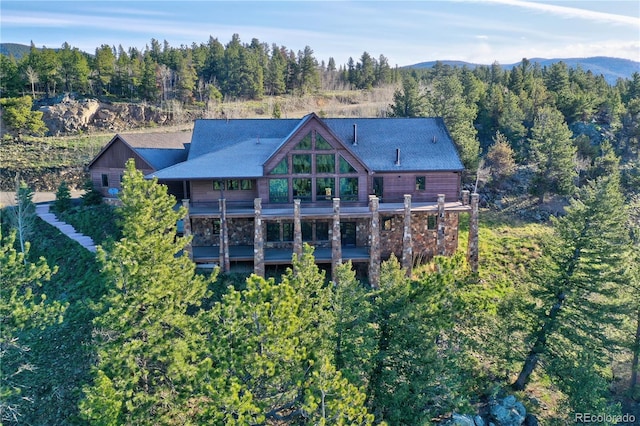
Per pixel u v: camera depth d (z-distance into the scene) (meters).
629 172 55.09
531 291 26.45
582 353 22.91
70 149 64.75
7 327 17.22
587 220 24.69
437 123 37.91
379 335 19.12
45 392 21.78
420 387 17.81
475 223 32.97
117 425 15.30
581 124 69.19
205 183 32.84
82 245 33.78
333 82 139.38
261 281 16.97
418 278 32.78
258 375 15.77
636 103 65.44
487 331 28.33
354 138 35.78
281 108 102.00
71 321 26.12
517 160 57.72
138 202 20.22
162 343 17.44
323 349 17.50
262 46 154.62
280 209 32.00
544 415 24.11
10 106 67.88
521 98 70.31
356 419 15.88
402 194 34.81
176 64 110.81
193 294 20.59
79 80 85.44
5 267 18.23
